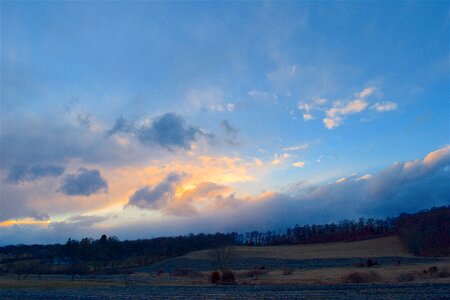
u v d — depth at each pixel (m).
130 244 165.50
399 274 57.84
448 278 49.50
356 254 123.12
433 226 134.62
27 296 44.72
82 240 144.00
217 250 95.00
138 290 50.66
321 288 44.03
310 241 185.62
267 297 36.62
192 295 41.38
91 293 47.38
